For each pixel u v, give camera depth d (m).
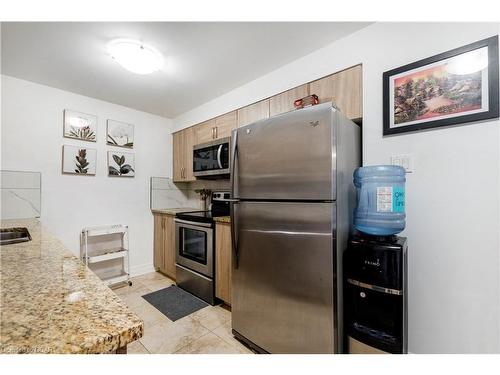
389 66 1.46
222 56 1.85
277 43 1.70
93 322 0.46
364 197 1.40
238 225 1.66
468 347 1.22
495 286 1.16
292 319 1.36
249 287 1.59
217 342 1.67
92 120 2.66
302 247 1.32
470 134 1.22
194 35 1.59
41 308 0.51
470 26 1.21
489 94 1.15
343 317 1.29
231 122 2.48
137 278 2.93
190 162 3.07
